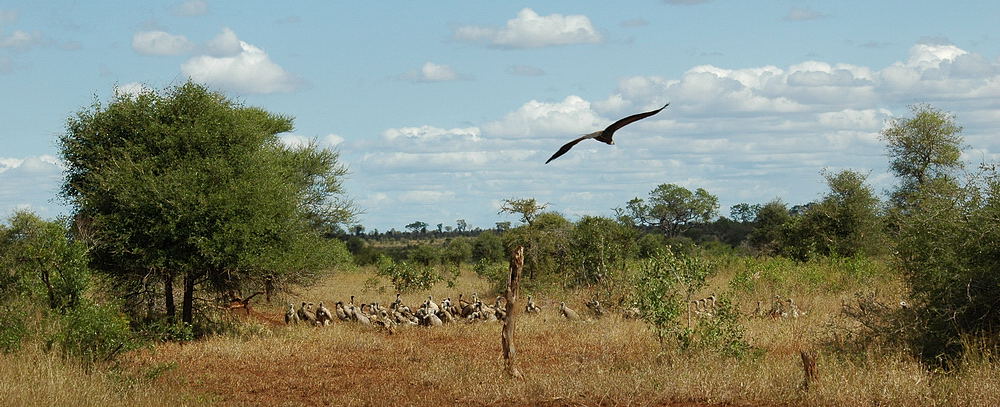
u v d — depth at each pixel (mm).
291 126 36656
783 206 71125
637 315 24828
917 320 16312
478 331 24203
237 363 18938
